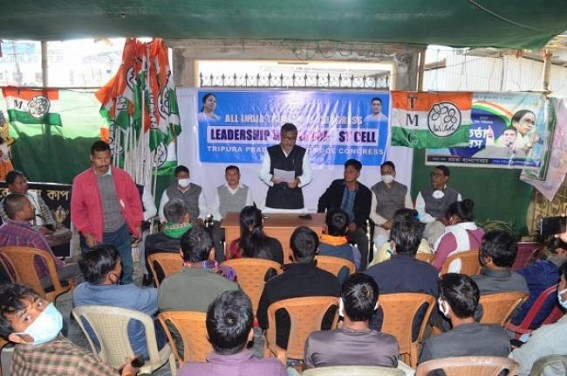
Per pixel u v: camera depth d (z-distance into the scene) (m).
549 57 7.24
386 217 6.18
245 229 4.10
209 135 7.13
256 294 3.90
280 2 4.62
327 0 4.54
